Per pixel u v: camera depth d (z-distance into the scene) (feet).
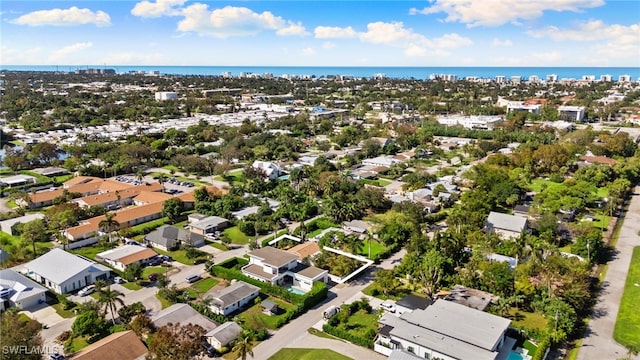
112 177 636.48
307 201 503.20
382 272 330.13
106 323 272.72
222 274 347.77
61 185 596.29
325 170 630.33
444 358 239.09
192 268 364.58
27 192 531.09
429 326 259.60
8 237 420.77
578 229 408.05
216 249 402.72
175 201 477.77
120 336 244.83
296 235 429.79
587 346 263.49
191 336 235.81
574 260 336.70
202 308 294.46
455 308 278.67
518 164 645.51
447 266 331.77
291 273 339.98
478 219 421.59
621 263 374.63
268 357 251.80
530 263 324.80
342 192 517.96
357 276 353.72
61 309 301.84
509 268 326.03
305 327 283.59
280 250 361.51
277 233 438.40
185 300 305.53
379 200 490.08
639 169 628.28
